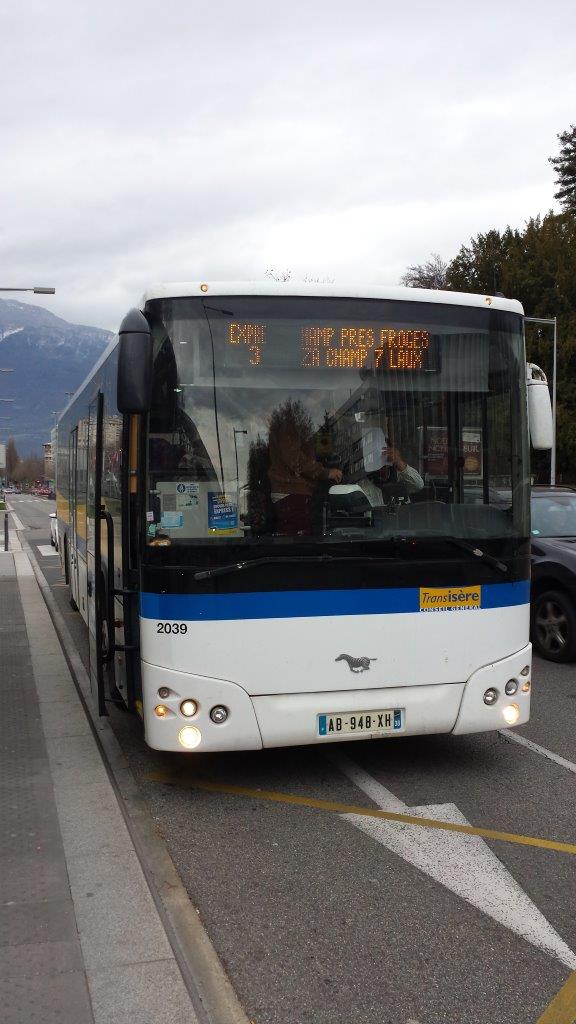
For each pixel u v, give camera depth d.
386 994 3.17
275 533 4.82
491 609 5.16
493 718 5.19
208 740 4.77
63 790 5.23
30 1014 2.98
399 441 5.03
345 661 4.90
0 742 6.24
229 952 3.45
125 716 7.03
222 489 4.79
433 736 6.43
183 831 4.69
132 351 4.59
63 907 3.74
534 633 9.11
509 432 5.27
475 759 5.87
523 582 5.30
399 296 5.10
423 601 5.02
